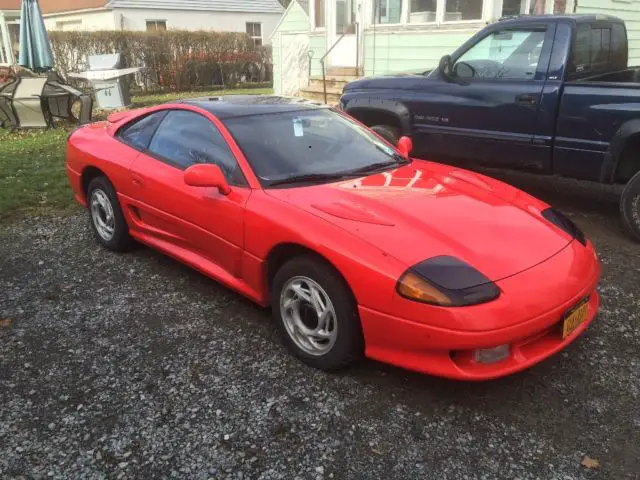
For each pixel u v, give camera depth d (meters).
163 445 2.68
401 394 3.03
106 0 23.17
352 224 3.09
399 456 2.60
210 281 4.40
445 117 6.30
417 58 11.09
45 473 2.51
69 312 3.94
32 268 4.70
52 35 18.66
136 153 4.50
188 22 25.02
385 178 3.77
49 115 11.77
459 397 3.00
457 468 2.53
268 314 3.88
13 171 7.77
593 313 3.30
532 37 5.66
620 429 2.77
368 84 6.98
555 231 3.33
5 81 14.58
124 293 4.22
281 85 16.75
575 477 2.48
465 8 10.27
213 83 22.23
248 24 26.78
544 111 5.59
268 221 3.31
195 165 3.58
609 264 4.73
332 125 4.32
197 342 3.54
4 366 3.31
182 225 4.04
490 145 6.07
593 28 5.82
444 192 3.58
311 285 3.14
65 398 3.02
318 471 2.52
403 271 2.78
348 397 3.00
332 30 12.74
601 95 5.21
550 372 3.23
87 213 6.12
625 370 3.24
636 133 5.04
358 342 3.03
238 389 3.08
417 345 2.77
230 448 2.66
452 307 2.67
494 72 5.97
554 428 2.78
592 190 6.95
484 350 2.76
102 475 2.50
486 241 3.05
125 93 15.52
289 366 3.28
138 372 3.24
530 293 2.80
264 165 3.69
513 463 2.56
